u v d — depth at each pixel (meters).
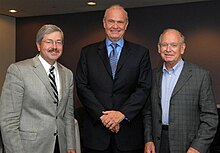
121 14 2.21
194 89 2.20
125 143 2.25
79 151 2.69
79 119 4.22
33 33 7.75
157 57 6.52
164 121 2.26
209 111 2.19
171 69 2.27
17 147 1.90
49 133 2.00
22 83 1.94
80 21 7.24
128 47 2.31
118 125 2.18
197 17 6.17
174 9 6.35
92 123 2.27
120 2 6.13
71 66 7.36
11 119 1.91
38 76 1.99
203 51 6.15
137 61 2.28
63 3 6.20
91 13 7.11
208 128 2.16
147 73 2.33
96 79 2.26
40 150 1.97
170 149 2.20
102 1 6.03
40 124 1.97
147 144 2.30
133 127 2.31
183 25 6.29
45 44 1.99
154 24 6.54
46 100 1.99
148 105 2.39
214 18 6.03
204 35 6.13
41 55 2.06
